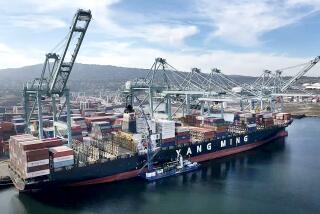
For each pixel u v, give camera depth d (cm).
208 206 6406
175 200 6719
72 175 7106
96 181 7625
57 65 8056
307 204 6444
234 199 6762
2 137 10525
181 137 9375
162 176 8206
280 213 6050
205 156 9988
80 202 6575
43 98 9319
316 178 8094
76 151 8438
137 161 8212
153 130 8944
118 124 10956
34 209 6194
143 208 6325
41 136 8394
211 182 7881
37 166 6606
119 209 6269
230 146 10806
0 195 6875
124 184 7712
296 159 10100
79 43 7631
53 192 7100
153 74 11775
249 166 9338
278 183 7744
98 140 9694
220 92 11962
